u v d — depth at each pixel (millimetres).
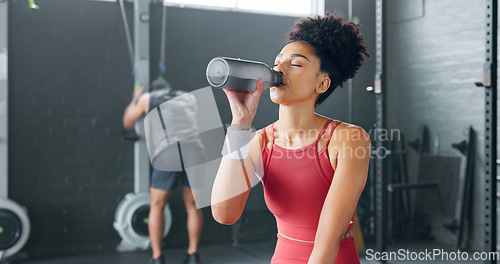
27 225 3523
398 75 4508
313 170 995
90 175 3848
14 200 3646
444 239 4023
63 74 3752
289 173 1016
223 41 4109
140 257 3650
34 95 3684
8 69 3598
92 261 3543
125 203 3758
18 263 3482
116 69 3887
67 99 3771
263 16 4227
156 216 3297
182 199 4027
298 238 1039
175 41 3975
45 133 3721
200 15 4039
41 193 3721
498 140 3541
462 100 3936
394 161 4336
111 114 3889
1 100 3523
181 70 3988
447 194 3979
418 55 4312
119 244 3914
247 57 4176
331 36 1002
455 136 3992
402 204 4297
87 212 3838
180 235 4020
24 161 3676
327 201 956
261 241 4117
